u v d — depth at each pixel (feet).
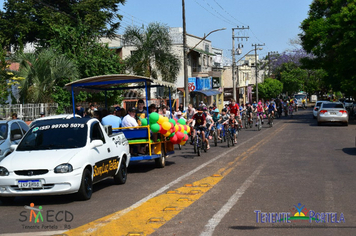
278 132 87.81
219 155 53.57
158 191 31.94
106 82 45.80
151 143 43.45
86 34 107.14
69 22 133.18
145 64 117.80
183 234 20.57
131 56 117.91
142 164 50.47
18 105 75.92
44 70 81.15
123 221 23.43
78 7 133.80
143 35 118.52
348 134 80.23
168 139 47.19
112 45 165.58
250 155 51.85
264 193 29.58
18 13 132.36
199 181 35.17
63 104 88.48
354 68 121.70
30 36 142.10
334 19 127.24
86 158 30.17
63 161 28.68
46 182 28.04
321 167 41.11
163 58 117.91
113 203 28.53
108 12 140.05
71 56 99.25
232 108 80.74
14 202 30.91
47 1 137.90
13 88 87.56
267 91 289.12
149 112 47.47
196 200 28.09
